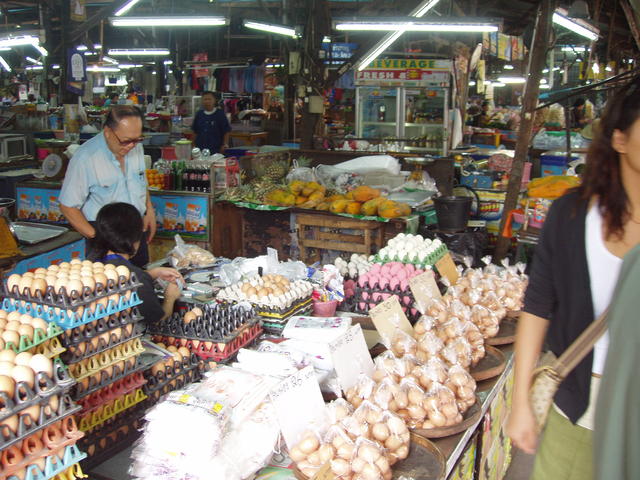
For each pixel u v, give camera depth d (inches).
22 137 305.6
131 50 497.4
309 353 101.3
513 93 734.5
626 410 52.1
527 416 65.2
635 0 211.8
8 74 721.0
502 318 129.2
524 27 634.8
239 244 248.7
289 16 380.5
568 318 63.8
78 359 75.2
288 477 78.8
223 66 544.1
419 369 94.4
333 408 84.7
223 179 238.8
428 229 210.4
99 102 652.7
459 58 328.2
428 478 76.7
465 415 91.4
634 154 56.3
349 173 250.7
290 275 132.6
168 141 387.5
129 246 104.6
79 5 292.0
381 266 135.5
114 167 153.5
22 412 60.0
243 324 102.4
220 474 73.4
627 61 645.9
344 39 503.2
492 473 111.2
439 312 117.2
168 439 75.1
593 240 60.5
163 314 105.1
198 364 95.7
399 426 81.2
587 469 64.0
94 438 78.7
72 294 74.6
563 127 475.2
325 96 297.6
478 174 273.7
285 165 259.1
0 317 70.9
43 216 243.9
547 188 177.8
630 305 52.1
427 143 318.7
